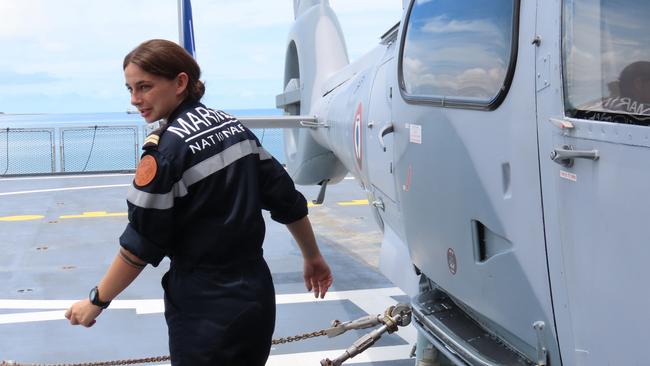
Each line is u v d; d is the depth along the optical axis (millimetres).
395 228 3877
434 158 2887
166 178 2035
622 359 1767
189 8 8508
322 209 10422
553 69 2008
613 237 1746
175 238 2154
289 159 7770
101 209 10164
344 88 5504
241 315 2129
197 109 2174
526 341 2328
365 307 5562
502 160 2314
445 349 2756
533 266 2170
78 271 6715
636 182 1659
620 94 1768
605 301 1804
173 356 2197
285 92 7719
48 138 15203
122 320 5258
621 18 1804
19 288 6156
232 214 2123
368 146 4270
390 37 4277
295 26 7473
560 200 1973
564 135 1940
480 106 2428
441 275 2988
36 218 9477
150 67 2111
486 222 2465
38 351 4641
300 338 3297
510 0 2338
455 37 2777
